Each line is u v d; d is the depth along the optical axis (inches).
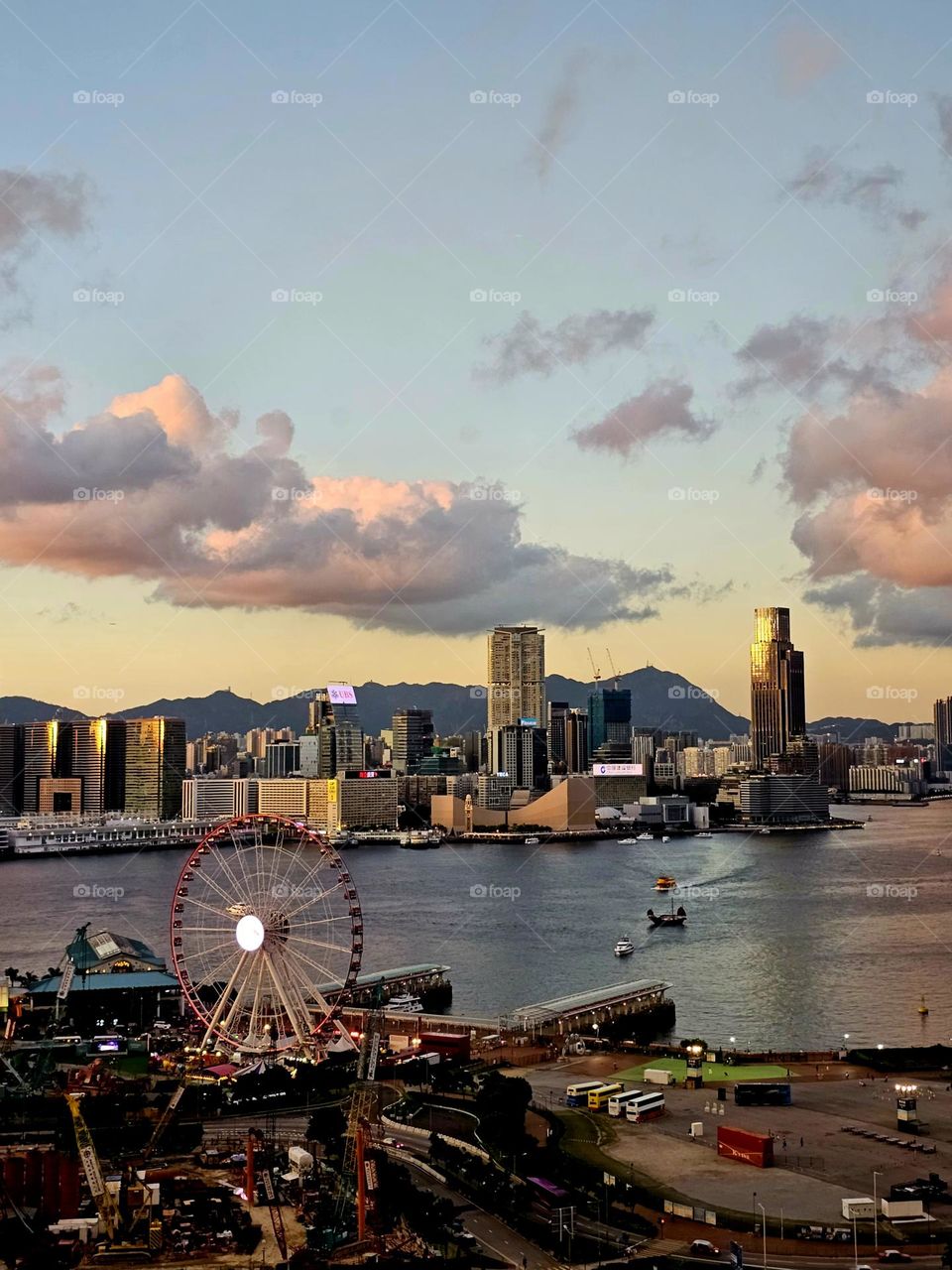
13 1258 6289.4
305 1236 6619.1
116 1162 7844.5
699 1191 7140.8
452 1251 6323.8
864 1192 7111.2
